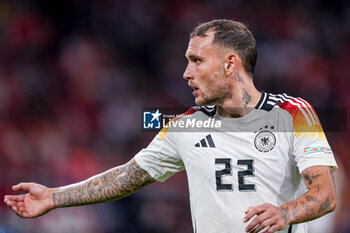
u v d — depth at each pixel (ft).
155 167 41.78
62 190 42.68
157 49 173.06
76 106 148.97
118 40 172.35
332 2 193.16
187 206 116.16
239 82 39.01
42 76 156.04
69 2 173.06
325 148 36.65
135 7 176.96
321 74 178.29
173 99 162.20
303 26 187.73
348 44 188.65
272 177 37.40
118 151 138.51
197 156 39.17
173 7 179.52
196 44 39.22
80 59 160.25
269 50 175.94
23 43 163.94
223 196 38.09
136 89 161.27
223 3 183.73
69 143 135.74
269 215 32.76
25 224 101.04
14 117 140.15
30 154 126.00
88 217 106.83
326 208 34.58
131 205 111.34
